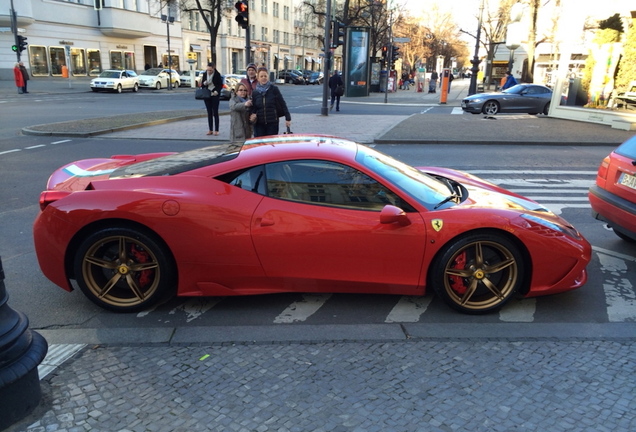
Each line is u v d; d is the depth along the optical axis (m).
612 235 5.93
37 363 2.56
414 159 11.05
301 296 4.15
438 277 3.73
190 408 2.66
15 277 4.51
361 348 3.32
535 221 3.76
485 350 3.30
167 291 4.11
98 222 3.64
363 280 3.74
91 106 22.81
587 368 3.09
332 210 3.67
